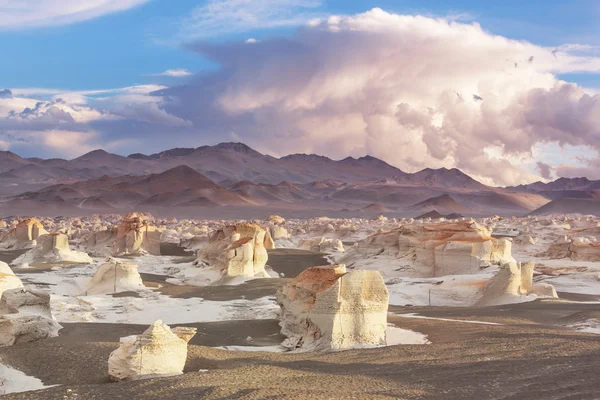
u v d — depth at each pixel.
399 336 43.97
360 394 26.47
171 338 32.25
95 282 75.62
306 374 31.36
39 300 46.03
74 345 39.00
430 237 98.50
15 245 139.50
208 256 102.94
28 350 38.06
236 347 43.56
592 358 32.88
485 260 87.25
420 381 29.39
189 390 27.34
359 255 108.94
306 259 120.81
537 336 39.88
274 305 60.22
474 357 34.22
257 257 89.94
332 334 41.62
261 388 26.86
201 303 63.69
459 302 68.94
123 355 31.94
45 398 27.20
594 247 104.75
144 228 137.25
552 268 94.38
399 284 77.81
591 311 52.66
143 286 75.38
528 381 28.77
